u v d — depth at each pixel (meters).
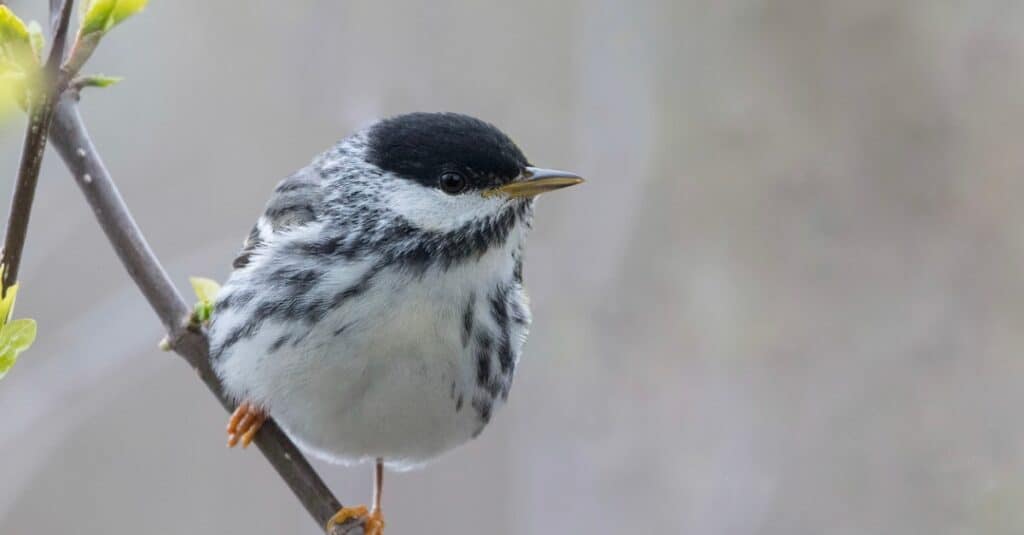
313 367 7.31
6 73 5.20
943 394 13.56
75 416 13.86
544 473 14.22
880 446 13.52
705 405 13.88
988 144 14.06
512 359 7.94
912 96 14.23
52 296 16.64
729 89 14.58
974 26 14.25
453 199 7.54
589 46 14.84
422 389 7.50
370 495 13.22
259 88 16.28
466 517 15.82
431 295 7.42
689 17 14.70
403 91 15.45
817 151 14.30
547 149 15.30
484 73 15.47
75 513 17.94
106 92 16.50
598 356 14.23
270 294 7.33
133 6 5.69
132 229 7.39
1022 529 13.08
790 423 13.70
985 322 13.72
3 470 13.14
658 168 14.54
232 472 18.34
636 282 14.28
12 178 10.88
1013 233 13.85
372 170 7.54
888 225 14.12
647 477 13.80
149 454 18.23
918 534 13.27
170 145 16.83
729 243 14.26
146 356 15.66
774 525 13.45
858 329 13.88
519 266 8.02
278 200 7.84
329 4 15.59
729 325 14.04
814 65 14.45
